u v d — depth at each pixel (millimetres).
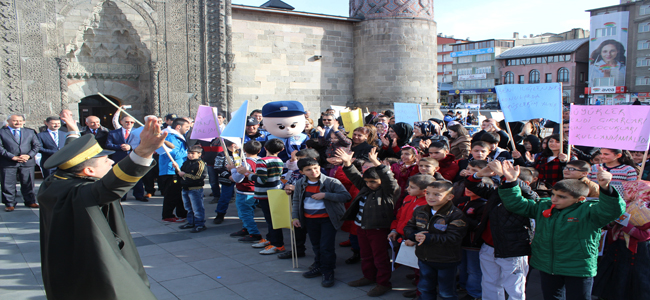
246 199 7609
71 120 4594
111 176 2705
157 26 16391
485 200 5000
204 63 17078
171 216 9133
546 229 4137
